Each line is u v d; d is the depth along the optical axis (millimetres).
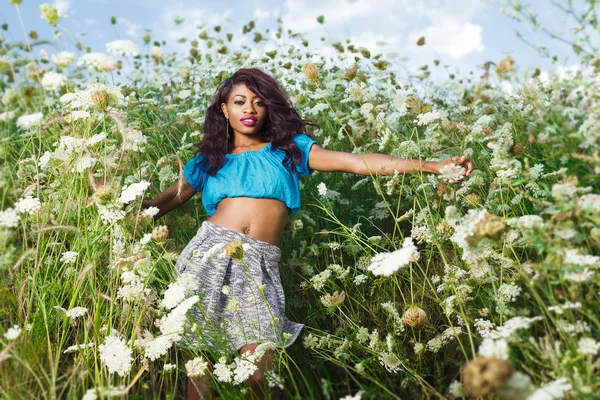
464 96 2531
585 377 1305
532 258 2078
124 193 2076
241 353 2072
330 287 2541
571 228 1541
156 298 2217
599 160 1594
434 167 2297
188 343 2033
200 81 4160
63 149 2303
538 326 1771
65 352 1991
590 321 1573
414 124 3592
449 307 1922
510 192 2254
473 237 1568
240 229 2438
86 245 1977
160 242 1977
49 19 1980
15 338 1674
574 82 1646
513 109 2301
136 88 3568
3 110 1901
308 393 1870
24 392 1640
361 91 3271
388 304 2109
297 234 2990
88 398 1524
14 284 2189
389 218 3189
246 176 2527
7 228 1765
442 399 1625
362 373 1704
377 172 2465
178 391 2051
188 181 2740
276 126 2686
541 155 2291
